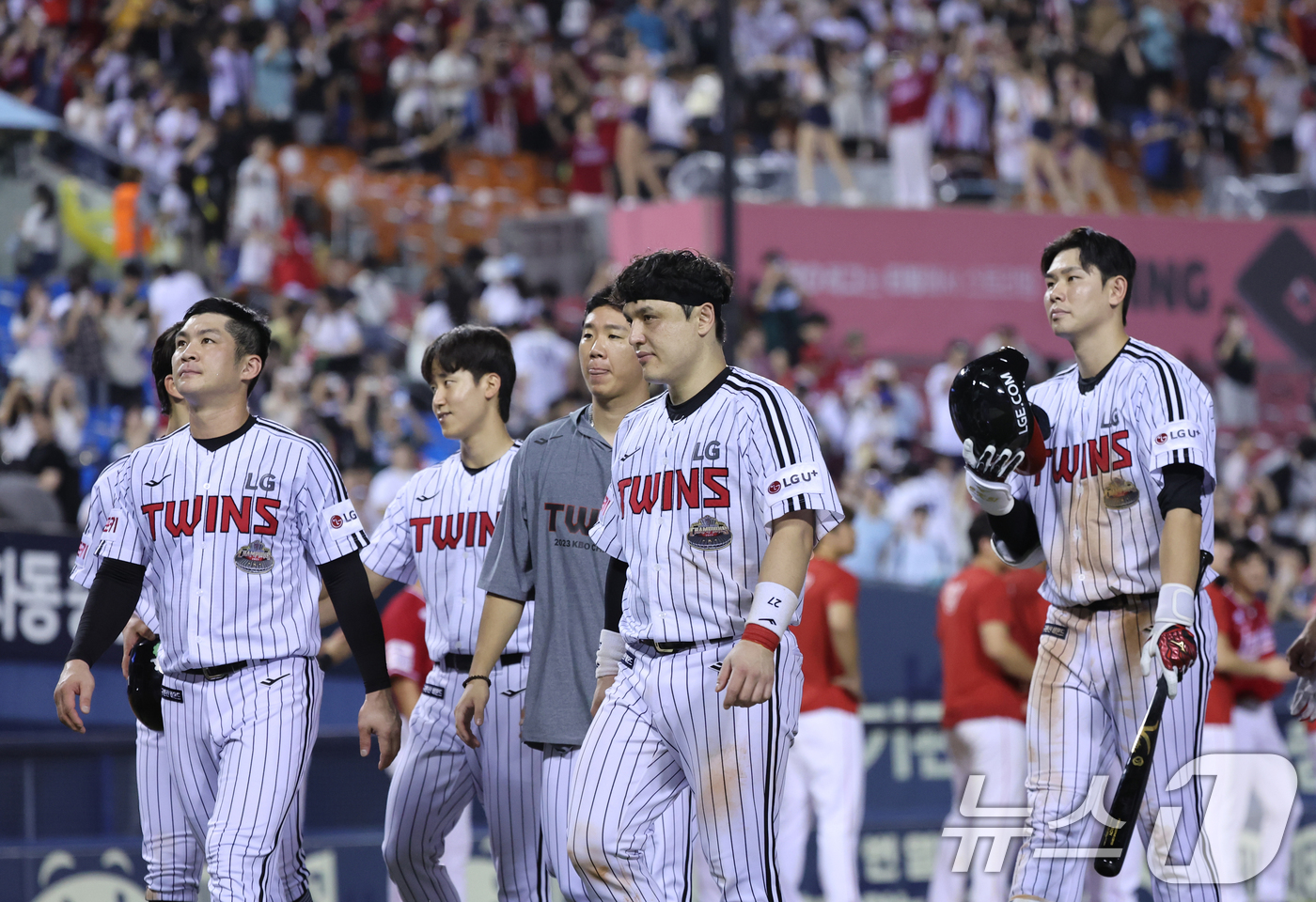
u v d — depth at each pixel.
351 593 8.48
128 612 8.50
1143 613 7.96
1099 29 39.00
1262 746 14.77
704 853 7.27
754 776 7.18
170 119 30.00
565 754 8.66
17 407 20.44
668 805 7.62
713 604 7.21
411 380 26.38
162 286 24.02
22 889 11.74
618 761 7.33
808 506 6.98
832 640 13.36
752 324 27.98
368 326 27.53
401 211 31.19
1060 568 8.18
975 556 13.91
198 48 31.86
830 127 32.03
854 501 22.08
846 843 13.22
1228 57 38.62
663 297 7.30
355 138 33.00
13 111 27.16
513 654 9.25
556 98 34.97
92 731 13.75
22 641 13.70
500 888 9.40
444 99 33.44
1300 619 20.41
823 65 34.50
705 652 7.21
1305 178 38.31
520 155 34.41
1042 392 8.42
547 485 8.81
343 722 13.95
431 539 9.58
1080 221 32.75
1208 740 13.57
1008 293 32.19
